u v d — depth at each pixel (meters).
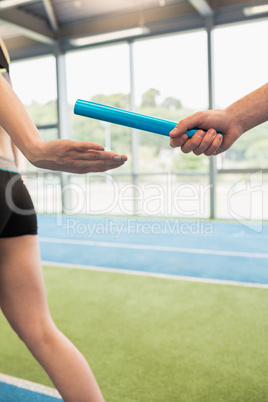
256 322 2.82
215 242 6.12
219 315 2.98
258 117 1.10
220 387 1.96
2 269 1.09
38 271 1.13
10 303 1.11
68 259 5.18
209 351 2.37
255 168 8.37
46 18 9.25
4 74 1.09
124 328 2.77
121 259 5.09
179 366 2.18
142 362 2.24
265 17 7.86
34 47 10.08
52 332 1.09
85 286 3.88
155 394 1.91
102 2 8.54
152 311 3.11
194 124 1.00
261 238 6.35
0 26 9.66
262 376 2.05
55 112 10.12
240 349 2.38
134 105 9.30
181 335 2.62
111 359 2.29
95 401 1.04
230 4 8.10
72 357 1.05
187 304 3.26
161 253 5.39
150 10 8.71
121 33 8.94
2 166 1.03
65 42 9.64
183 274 4.26
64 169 0.87
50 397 1.91
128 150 9.50
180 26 8.54
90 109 0.92
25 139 0.88
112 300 3.41
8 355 2.37
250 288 3.67
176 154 9.06
